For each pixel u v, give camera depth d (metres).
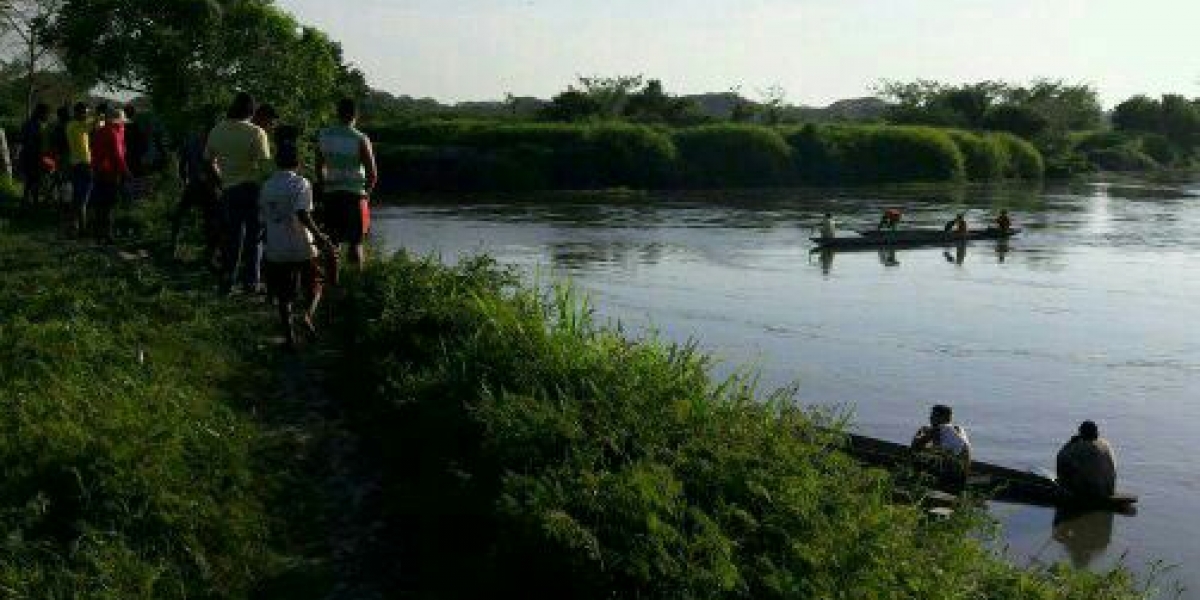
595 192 75.88
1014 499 14.33
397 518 7.52
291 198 10.47
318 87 32.75
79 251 14.82
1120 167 121.81
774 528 6.84
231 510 7.20
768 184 87.06
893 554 6.79
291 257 10.51
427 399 8.91
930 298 30.48
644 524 6.62
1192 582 12.02
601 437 7.75
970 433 17.58
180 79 29.48
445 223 50.31
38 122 19.77
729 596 6.29
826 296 30.47
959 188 84.94
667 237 45.19
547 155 79.25
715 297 29.84
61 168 18.11
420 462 8.22
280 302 10.62
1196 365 22.61
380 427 8.90
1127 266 37.81
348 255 13.46
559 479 7.08
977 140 98.94
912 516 7.58
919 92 134.88
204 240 16.17
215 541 6.86
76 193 16.31
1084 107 152.88
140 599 6.16
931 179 93.38
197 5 29.64
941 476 13.92
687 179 83.62
